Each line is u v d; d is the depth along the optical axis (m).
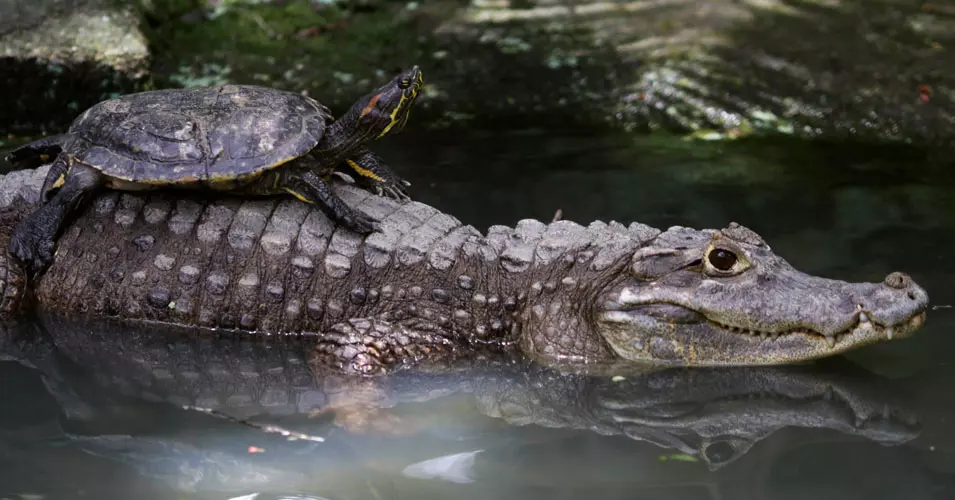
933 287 5.20
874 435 4.06
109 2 7.90
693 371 4.73
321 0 9.57
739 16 9.48
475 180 6.52
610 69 8.43
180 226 4.95
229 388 4.48
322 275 4.89
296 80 8.07
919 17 9.34
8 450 3.86
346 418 4.24
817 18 9.39
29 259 4.81
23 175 5.24
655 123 7.60
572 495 3.62
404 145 7.11
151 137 4.64
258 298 4.90
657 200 6.27
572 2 9.92
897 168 6.86
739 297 4.57
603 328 4.82
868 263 5.43
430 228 5.07
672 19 9.45
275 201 5.04
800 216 6.07
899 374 4.60
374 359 4.67
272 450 3.94
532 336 4.87
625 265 4.81
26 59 7.03
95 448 3.90
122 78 7.34
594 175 6.66
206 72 8.09
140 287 4.93
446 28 9.22
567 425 4.23
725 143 7.28
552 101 7.91
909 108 7.68
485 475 3.78
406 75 4.65
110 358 4.70
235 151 4.58
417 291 4.88
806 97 7.90
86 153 4.70
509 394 4.54
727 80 8.20
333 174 5.29
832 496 3.58
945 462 3.82
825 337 4.54
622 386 4.60
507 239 5.07
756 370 4.71
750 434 4.11
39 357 4.68
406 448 4.00
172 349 4.81
